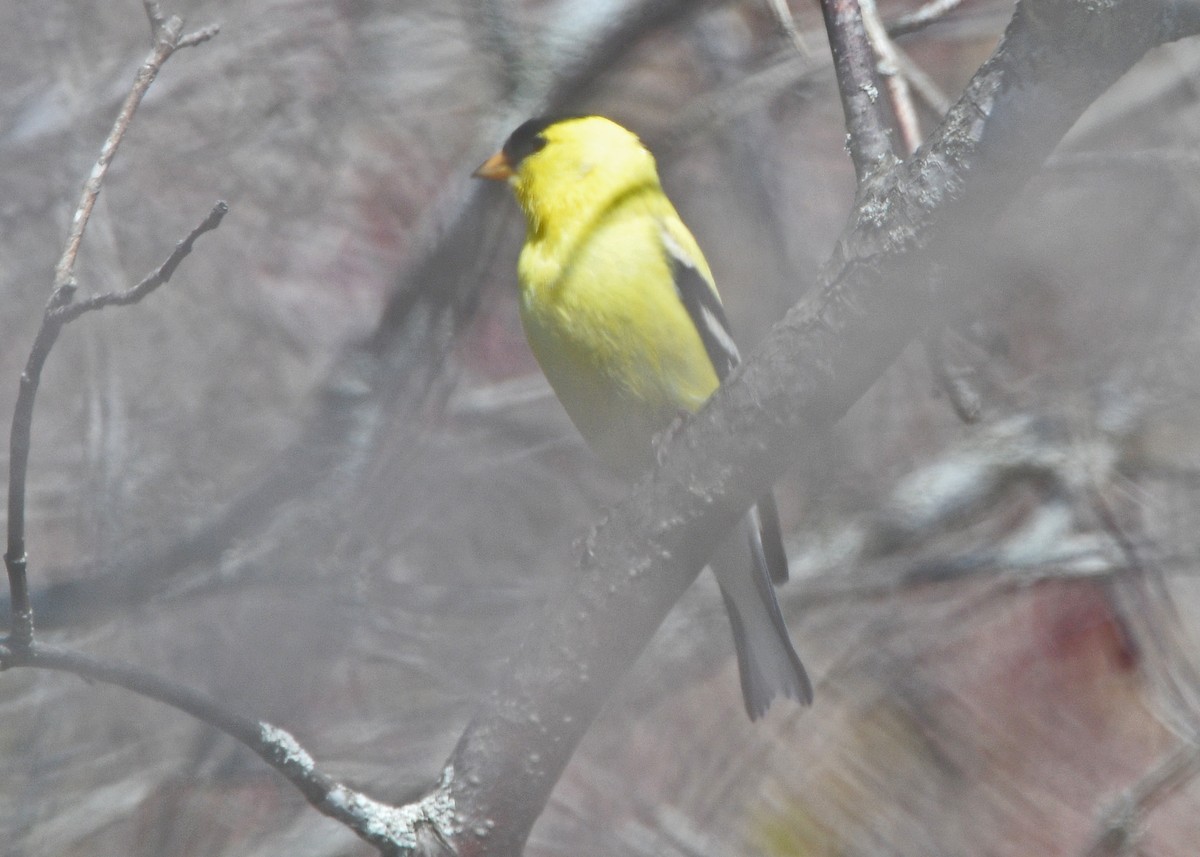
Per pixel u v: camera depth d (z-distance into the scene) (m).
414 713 11.70
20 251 13.16
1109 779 12.20
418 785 11.16
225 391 13.44
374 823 4.79
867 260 4.51
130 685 4.61
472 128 14.57
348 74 14.14
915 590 13.06
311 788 4.75
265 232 14.05
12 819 10.80
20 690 11.70
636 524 4.95
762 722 12.15
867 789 11.94
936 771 12.23
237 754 11.28
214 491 12.74
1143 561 12.39
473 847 4.91
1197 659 12.38
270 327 13.85
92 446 11.88
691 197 14.47
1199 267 12.88
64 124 13.39
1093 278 12.88
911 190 4.44
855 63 4.81
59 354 13.13
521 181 8.45
